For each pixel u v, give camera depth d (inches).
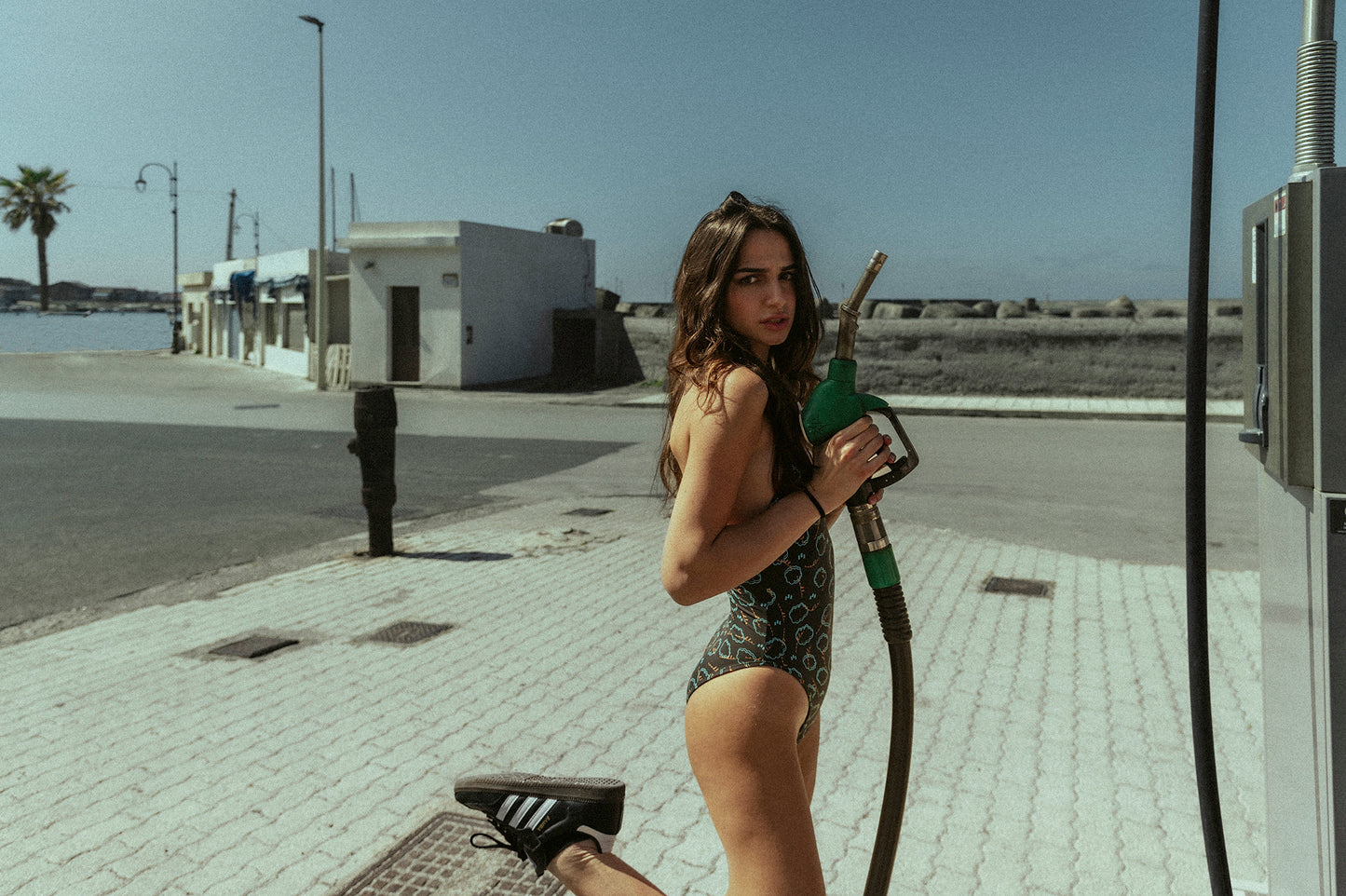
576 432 652.7
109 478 455.2
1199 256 83.2
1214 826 88.1
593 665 203.5
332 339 1156.5
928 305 991.0
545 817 83.0
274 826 135.8
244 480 451.8
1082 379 865.5
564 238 1134.4
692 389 73.7
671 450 78.4
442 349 986.7
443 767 154.5
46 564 296.7
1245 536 335.9
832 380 71.4
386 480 303.9
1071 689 188.1
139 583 275.6
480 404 860.6
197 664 205.3
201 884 121.4
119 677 197.6
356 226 997.2
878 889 70.4
